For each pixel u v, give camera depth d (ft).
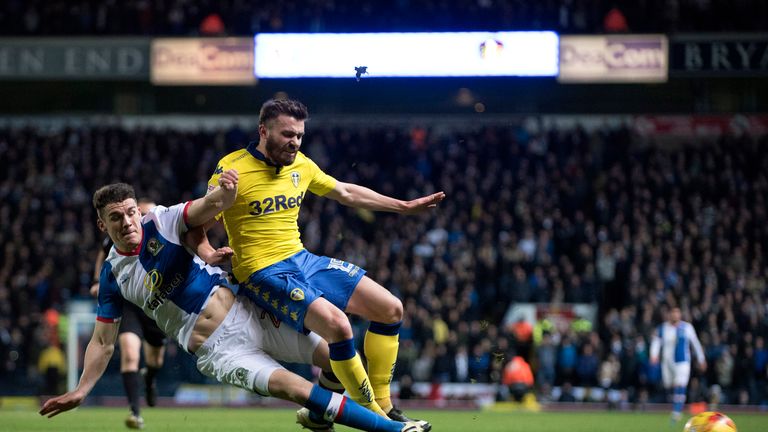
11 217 73.67
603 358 58.08
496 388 56.75
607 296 64.28
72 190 75.20
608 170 78.48
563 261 63.10
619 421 42.68
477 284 63.67
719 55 80.89
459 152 79.00
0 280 63.98
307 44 83.35
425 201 21.49
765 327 58.95
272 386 18.04
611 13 81.82
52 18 84.28
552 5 83.20
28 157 78.84
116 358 56.24
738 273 65.05
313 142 79.61
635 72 81.30
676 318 46.42
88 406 54.13
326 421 19.25
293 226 20.21
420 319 58.13
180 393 57.00
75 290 63.77
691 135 85.71
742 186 75.10
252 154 19.80
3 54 83.71
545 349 57.31
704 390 57.11
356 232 71.10
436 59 83.46
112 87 92.48
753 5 81.51
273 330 19.31
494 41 82.89
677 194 74.13
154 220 18.75
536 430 34.71
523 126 87.81
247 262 19.49
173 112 93.15
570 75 81.87
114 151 79.25
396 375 58.59
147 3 84.99
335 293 20.20
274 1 85.40
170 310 18.97
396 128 84.23
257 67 83.15
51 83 92.58
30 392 57.47
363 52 83.46
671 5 82.07
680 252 68.18
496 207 70.59
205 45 83.20
